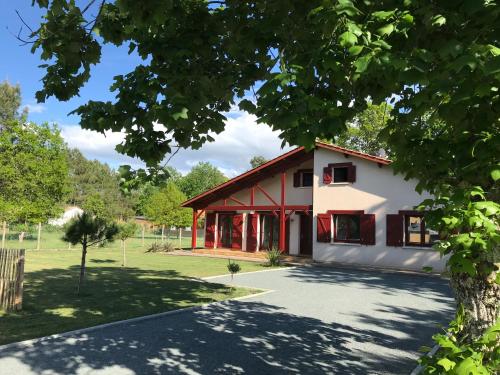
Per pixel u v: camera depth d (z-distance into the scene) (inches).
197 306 382.3
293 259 856.9
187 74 160.6
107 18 163.2
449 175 101.7
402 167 113.0
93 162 3078.2
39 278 557.9
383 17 87.2
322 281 578.6
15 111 1413.6
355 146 1384.1
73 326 299.9
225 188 1034.7
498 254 79.8
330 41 97.4
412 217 755.4
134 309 366.3
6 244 1268.5
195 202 1087.0
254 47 153.7
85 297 422.9
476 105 88.7
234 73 185.0
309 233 932.0
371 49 82.7
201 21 169.9
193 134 195.2
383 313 377.4
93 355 241.4
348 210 820.6
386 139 130.6
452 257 77.9
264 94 93.4
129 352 248.1
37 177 834.2
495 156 81.0
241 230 1028.5
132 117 158.2
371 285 551.5
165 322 325.7
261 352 253.9
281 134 135.7
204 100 155.9
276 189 991.6
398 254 753.0
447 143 95.4
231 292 467.2
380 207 781.9
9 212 806.5
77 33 160.6
